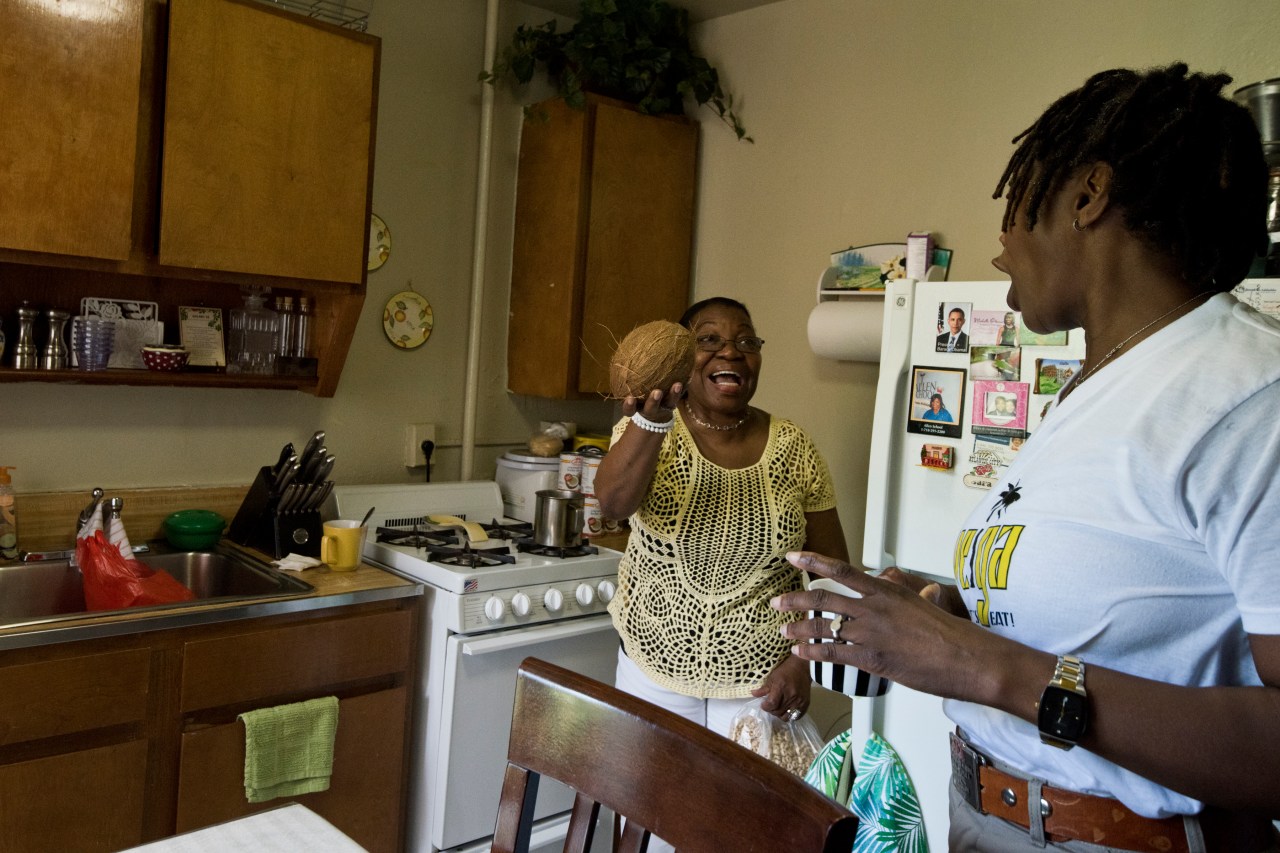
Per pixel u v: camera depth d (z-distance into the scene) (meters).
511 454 2.78
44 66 1.73
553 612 2.15
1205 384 0.71
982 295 1.70
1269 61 1.89
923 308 1.77
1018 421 1.66
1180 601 0.72
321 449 2.16
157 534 2.23
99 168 1.81
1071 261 0.82
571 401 3.07
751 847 0.72
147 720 1.68
